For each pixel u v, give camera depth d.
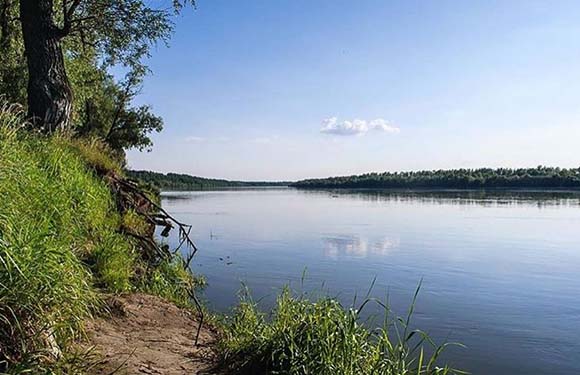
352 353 4.45
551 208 56.16
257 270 16.84
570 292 14.88
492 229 33.44
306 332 4.76
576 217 43.09
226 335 6.36
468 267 18.97
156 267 9.69
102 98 35.84
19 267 3.55
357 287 15.03
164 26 13.35
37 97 10.56
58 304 3.82
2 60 15.46
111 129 40.88
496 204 65.31
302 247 23.41
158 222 11.55
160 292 8.34
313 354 4.51
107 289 6.66
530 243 26.36
